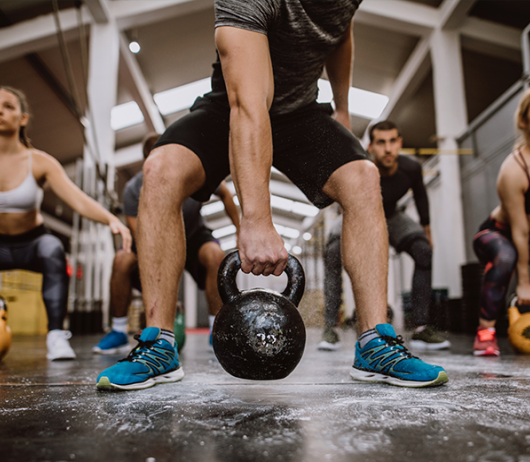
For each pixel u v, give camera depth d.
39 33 5.92
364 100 8.34
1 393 0.94
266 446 0.52
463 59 6.90
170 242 1.07
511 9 6.00
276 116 1.17
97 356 2.17
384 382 1.05
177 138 1.11
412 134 8.88
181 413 0.71
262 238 0.84
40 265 2.05
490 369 1.40
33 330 6.95
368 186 1.11
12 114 1.95
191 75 7.64
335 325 2.47
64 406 0.78
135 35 6.54
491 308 2.01
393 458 0.48
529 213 2.09
